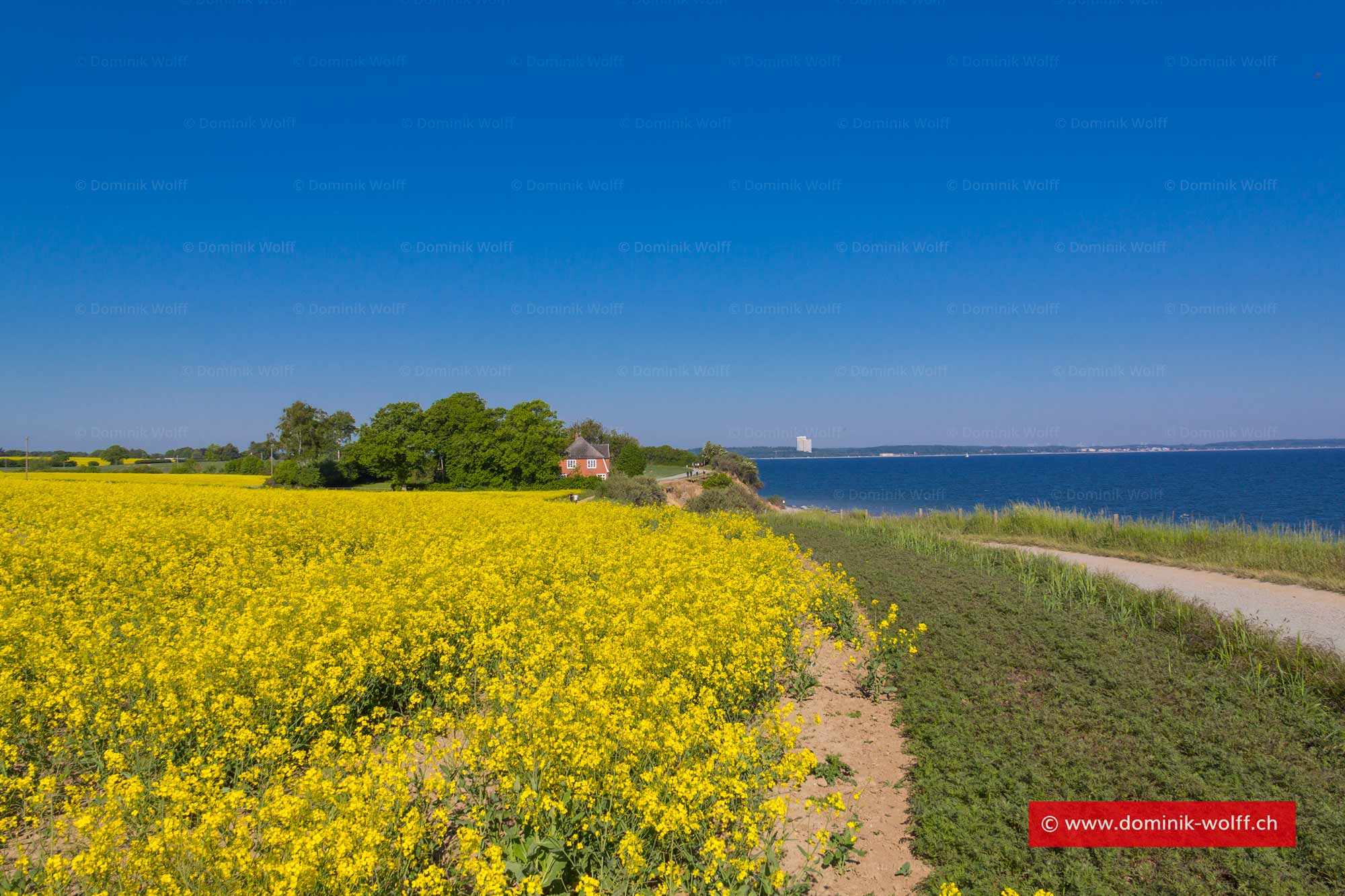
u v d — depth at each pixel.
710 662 8.66
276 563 15.94
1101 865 5.80
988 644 11.45
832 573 17.27
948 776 7.27
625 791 5.63
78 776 6.91
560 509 30.48
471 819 5.80
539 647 8.80
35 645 8.66
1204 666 10.20
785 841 6.44
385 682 8.88
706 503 40.72
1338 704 8.91
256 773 6.37
